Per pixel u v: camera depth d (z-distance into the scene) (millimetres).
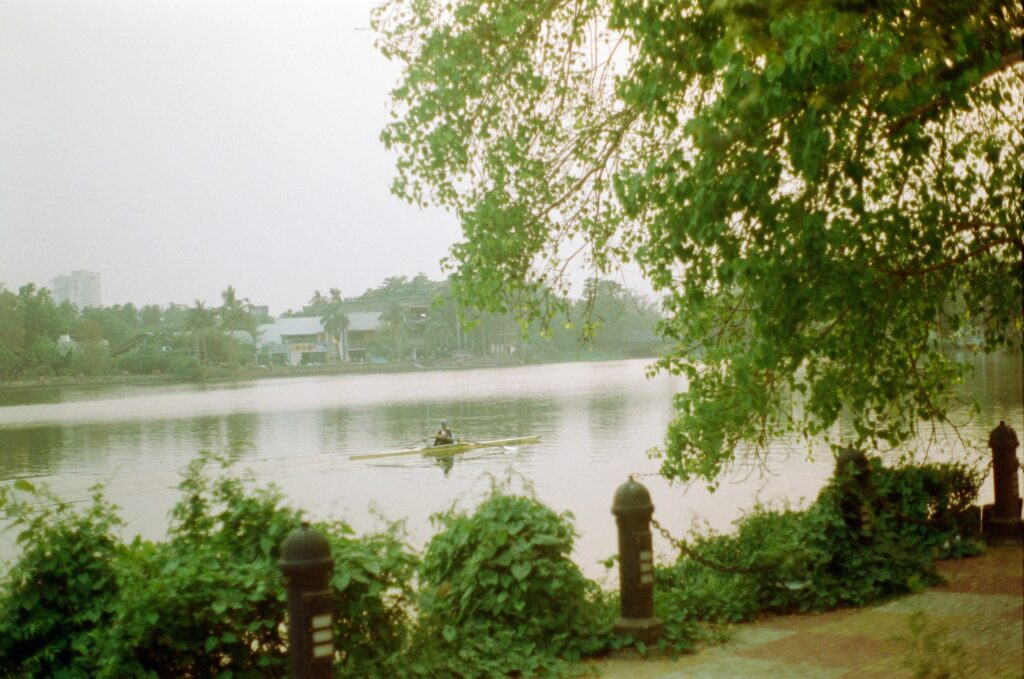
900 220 8641
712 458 10500
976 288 10594
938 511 11539
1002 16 7176
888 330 10453
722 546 10070
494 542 7809
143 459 49250
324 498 31406
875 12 7242
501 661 7301
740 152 8359
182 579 6176
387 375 193125
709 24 8852
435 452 45625
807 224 8031
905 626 8320
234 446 9000
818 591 9320
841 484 9914
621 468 34344
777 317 8484
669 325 10688
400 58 11922
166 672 6266
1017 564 10586
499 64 11742
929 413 10930
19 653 6543
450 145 11727
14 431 75062
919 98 8250
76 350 183250
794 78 7887
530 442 47344
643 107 10617
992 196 9617
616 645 7781
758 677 7059
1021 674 6535
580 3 11789
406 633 7164
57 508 7000
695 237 8461
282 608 6500
